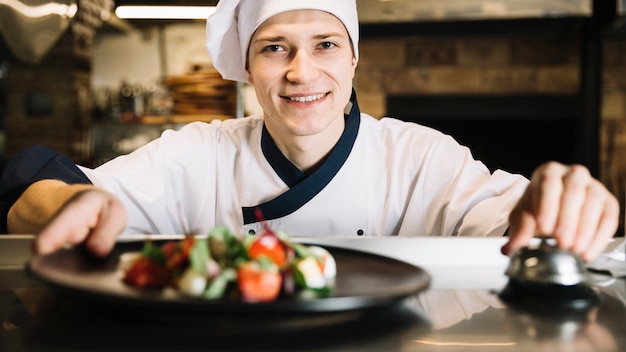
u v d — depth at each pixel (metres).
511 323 0.48
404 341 0.44
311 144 1.06
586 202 0.59
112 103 3.22
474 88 3.11
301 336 0.44
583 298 0.55
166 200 1.16
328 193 1.10
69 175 0.90
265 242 0.52
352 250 0.65
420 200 1.12
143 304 0.42
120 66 3.21
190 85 2.46
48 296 0.54
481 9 2.52
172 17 2.19
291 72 0.97
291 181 1.11
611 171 3.00
